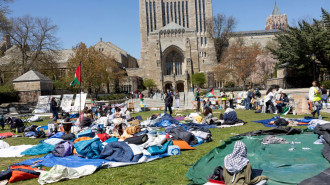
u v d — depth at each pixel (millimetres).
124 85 77375
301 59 38781
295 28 39688
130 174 6637
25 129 14641
